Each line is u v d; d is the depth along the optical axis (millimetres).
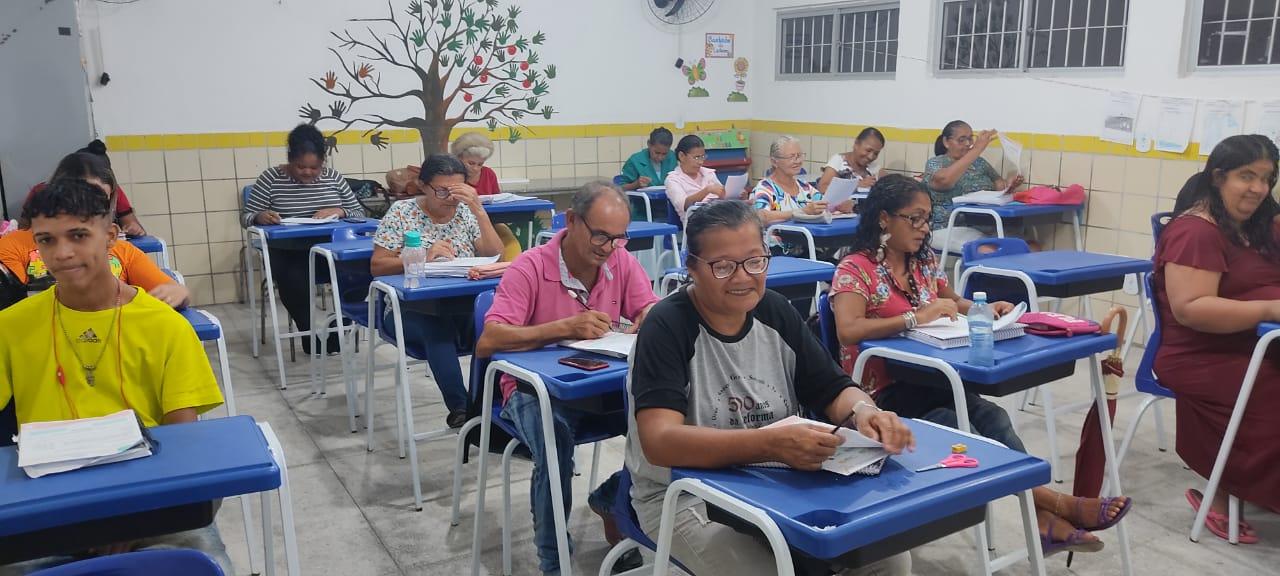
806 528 1288
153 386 1839
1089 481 2479
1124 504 2250
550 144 6758
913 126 6004
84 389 1794
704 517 1656
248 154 5832
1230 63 4344
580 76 6773
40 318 1796
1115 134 4820
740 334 1753
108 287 1818
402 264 3455
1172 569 2516
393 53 6145
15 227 3902
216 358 4656
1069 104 5043
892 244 2555
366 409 3721
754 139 7414
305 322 4645
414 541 2719
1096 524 2271
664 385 1647
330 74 5984
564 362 2197
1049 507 2338
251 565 2512
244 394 4098
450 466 3273
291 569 1607
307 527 2807
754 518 1344
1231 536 2648
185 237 5762
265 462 1450
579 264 2520
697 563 1652
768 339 1784
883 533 1332
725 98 7328
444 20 6254
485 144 5219
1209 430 2742
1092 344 2346
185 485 1372
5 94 4387
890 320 2443
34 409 1780
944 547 2643
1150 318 4586
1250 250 2715
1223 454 2621
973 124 5598
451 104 6379
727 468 1530
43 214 1720
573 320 2369
